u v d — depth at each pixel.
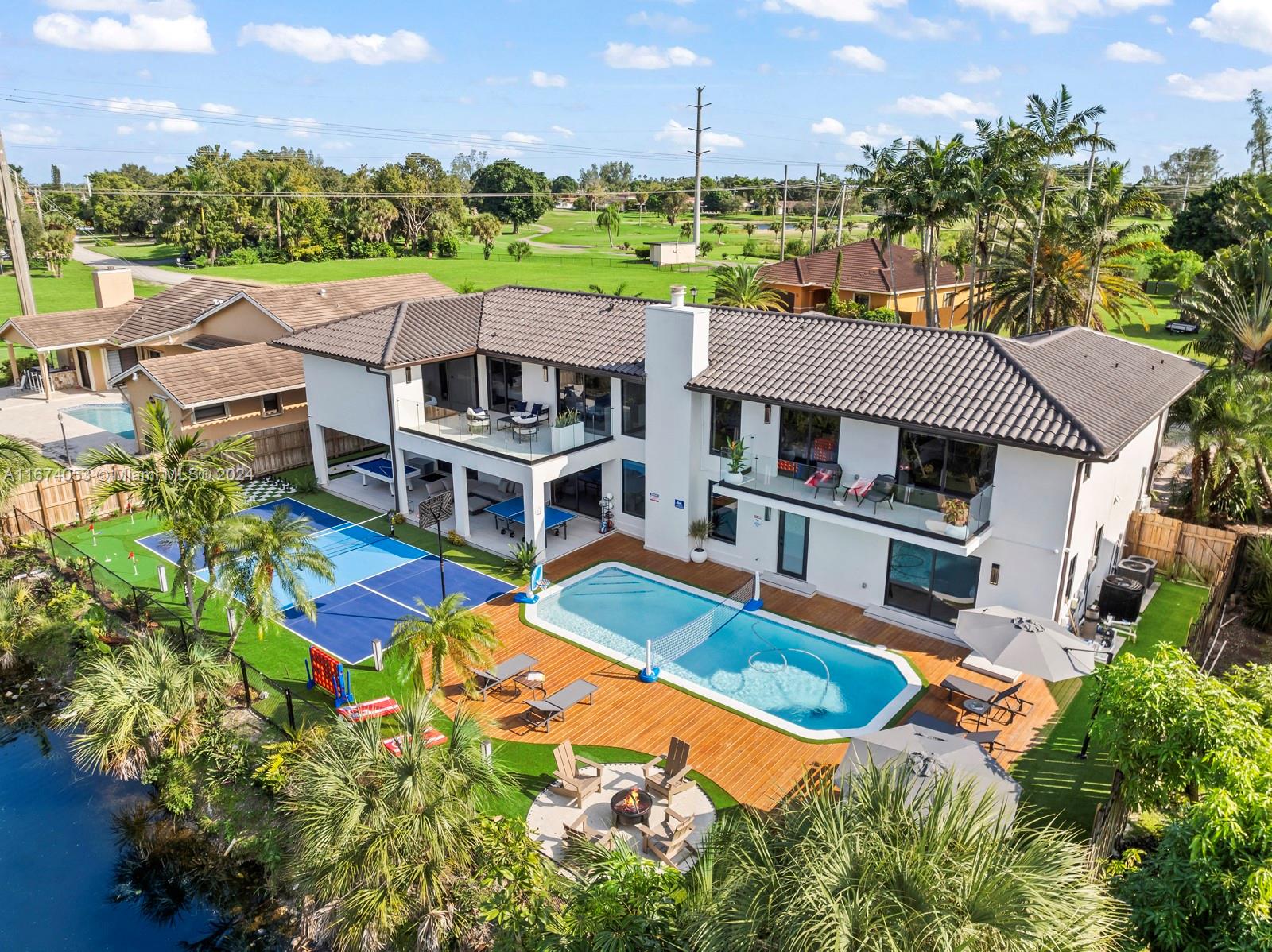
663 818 15.70
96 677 18.52
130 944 14.60
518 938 12.62
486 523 29.42
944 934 8.00
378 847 12.59
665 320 24.80
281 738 17.84
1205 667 21.28
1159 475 33.41
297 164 138.50
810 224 131.00
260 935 14.73
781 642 22.16
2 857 16.47
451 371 31.95
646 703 19.56
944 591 22.38
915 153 44.41
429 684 19.73
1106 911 9.43
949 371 22.34
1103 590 22.27
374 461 32.03
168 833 17.03
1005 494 20.70
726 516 26.36
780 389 23.16
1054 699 19.61
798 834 9.80
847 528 23.59
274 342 31.48
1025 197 43.16
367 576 25.73
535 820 15.71
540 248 128.62
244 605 19.84
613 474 28.48
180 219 106.69
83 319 44.66
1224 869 11.34
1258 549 24.19
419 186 129.25
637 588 25.00
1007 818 10.03
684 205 173.00
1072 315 44.59
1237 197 59.41
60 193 134.12
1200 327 39.88
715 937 8.98
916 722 18.53
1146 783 13.79
